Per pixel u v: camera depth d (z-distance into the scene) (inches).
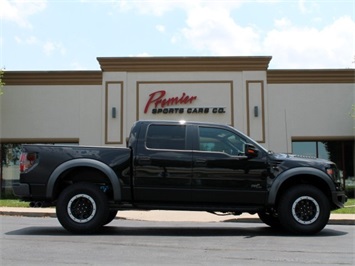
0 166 862.5
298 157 388.8
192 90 846.5
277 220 431.5
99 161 375.2
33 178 373.1
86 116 850.1
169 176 374.6
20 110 855.1
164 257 277.7
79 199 371.9
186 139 381.1
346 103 848.9
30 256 279.3
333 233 395.5
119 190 373.1
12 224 460.4
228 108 843.4
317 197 376.5
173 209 377.4
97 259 270.8
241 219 533.3
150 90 847.7
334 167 388.8
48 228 419.8
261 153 379.9
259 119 840.3
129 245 319.9
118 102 847.1
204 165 374.9
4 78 855.1
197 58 845.2
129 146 386.3
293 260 272.2
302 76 848.9
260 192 375.6
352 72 848.9
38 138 848.9
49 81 855.7
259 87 845.2
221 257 278.8
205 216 570.9
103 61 847.1
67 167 371.9
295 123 843.4
